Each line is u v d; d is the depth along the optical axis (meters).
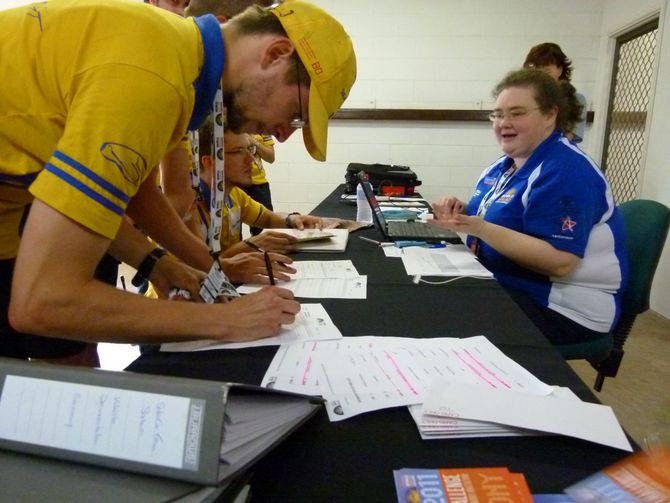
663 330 2.65
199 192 1.42
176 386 0.42
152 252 0.99
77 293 0.58
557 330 1.35
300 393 0.61
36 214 0.57
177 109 0.64
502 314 0.97
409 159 4.12
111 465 0.41
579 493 0.46
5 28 0.65
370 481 0.48
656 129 2.89
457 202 1.86
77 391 0.43
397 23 3.89
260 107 0.82
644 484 0.47
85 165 0.56
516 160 1.65
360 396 0.63
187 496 0.39
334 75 0.80
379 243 1.67
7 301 0.92
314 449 0.53
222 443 0.40
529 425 0.55
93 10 0.62
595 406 0.59
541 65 2.62
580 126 3.48
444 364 0.73
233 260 1.22
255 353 0.77
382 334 0.86
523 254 1.32
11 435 0.44
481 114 3.91
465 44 3.88
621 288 1.38
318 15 0.81
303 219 1.99
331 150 4.17
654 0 2.96
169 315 0.71
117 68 0.58
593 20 3.73
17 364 0.46
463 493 0.46
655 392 2.01
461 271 1.30
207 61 0.73
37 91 0.64
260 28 0.78
